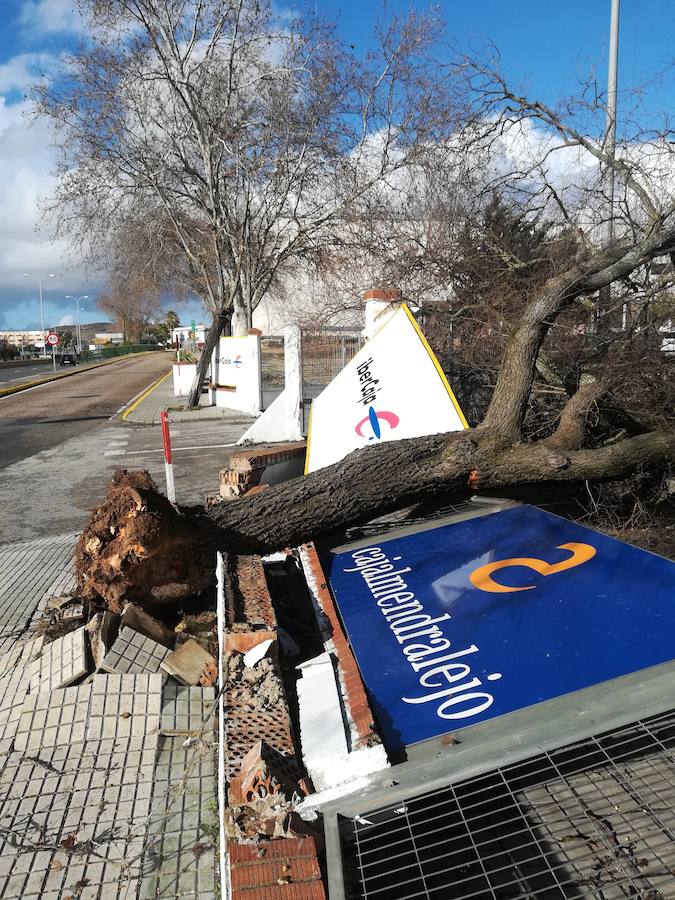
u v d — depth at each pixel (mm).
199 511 4102
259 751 2318
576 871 1889
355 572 3895
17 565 5754
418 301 7855
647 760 2221
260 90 16625
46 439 13781
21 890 2291
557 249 6773
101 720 3195
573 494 5250
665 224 5555
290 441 10984
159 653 3586
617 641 2625
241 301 19531
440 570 3654
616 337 5879
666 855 1869
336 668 2959
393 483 4277
